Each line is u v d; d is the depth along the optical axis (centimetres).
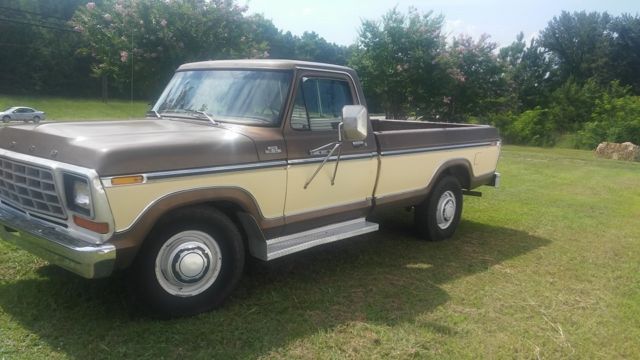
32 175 412
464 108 2633
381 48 2402
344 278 536
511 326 452
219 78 525
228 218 444
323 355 387
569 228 795
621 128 2606
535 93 3969
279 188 475
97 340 385
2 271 496
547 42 5362
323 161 504
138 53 1459
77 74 5200
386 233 710
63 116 3506
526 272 587
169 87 561
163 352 375
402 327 436
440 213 682
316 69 512
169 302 418
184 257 418
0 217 439
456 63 2455
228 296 458
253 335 408
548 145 2914
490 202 970
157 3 1465
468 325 448
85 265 371
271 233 487
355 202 557
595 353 416
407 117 2595
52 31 4856
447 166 673
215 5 1502
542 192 1102
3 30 4741
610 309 498
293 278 528
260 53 1606
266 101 487
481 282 548
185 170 406
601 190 1167
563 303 506
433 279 548
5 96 4744
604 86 4850
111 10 1531
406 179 615
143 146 391
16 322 404
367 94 2541
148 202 390
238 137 450
